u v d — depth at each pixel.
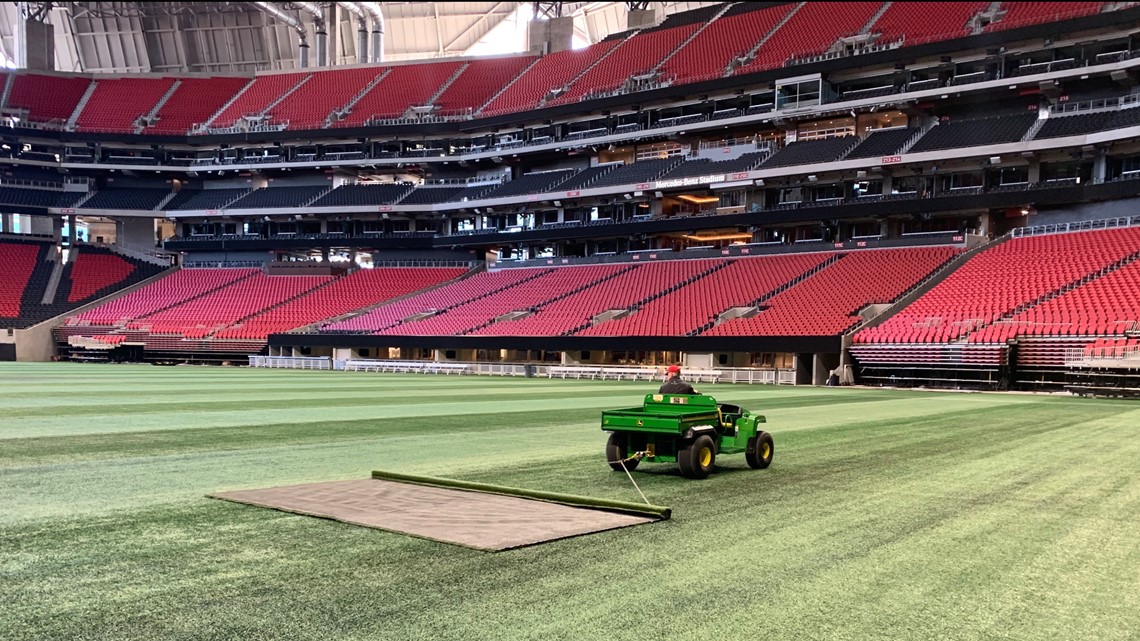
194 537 6.14
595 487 8.62
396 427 14.92
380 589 4.86
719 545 6.08
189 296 62.16
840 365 36.09
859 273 43.22
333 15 77.50
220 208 65.06
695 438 9.28
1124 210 40.22
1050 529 6.78
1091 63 41.53
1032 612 4.65
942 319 35.28
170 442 12.29
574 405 20.94
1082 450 12.23
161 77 74.38
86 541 6.00
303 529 6.41
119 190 69.00
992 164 42.91
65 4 81.31
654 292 48.25
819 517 7.16
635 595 4.81
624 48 63.78
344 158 65.62
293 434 13.58
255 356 52.44
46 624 4.21
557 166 62.47
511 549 5.82
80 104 70.38
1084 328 30.69
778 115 49.50
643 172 54.53
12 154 66.88
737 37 57.44
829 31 52.25
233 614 4.39
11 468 9.65
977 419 17.77
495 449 11.83
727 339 39.06
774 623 4.38
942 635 4.25
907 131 46.62
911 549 6.05
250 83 74.56
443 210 60.94
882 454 11.61
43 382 28.98
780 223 49.50
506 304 52.44
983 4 47.28
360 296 59.84
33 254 65.38
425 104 65.75
